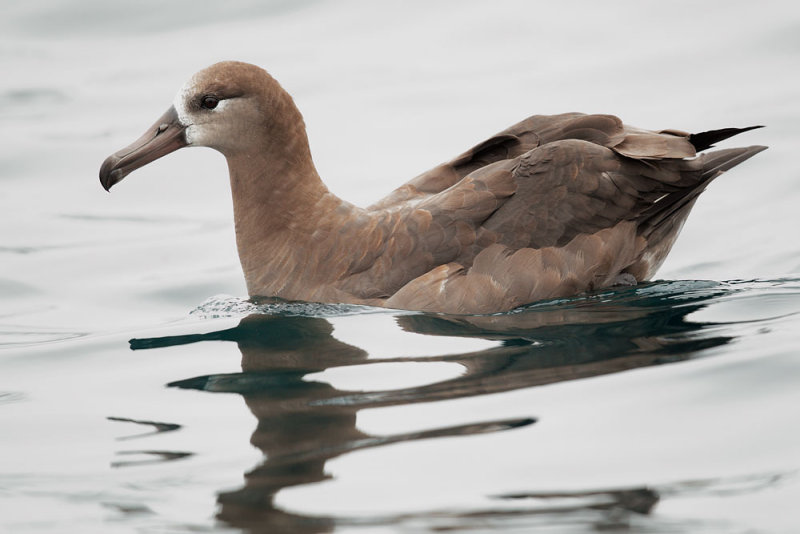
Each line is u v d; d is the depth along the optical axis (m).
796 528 7.73
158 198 20.42
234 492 8.77
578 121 14.28
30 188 20.64
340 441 9.58
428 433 9.59
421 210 13.61
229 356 12.27
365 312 13.31
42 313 15.57
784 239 16.59
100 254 17.89
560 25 25.83
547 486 8.51
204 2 28.02
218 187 20.81
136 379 11.88
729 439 9.14
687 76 22.61
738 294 13.34
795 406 9.62
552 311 13.06
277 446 9.60
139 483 9.12
